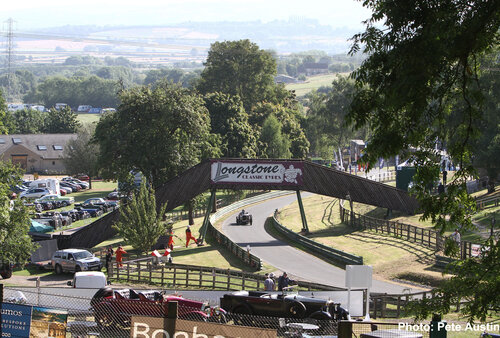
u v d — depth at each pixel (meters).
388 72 15.42
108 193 116.38
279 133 118.31
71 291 31.19
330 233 64.88
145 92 73.00
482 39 14.38
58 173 148.62
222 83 143.12
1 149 146.88
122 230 56.31
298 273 46.78
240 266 50.59
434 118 16.11
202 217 84.25
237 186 61.94
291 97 161.88
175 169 72.75
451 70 15.45
